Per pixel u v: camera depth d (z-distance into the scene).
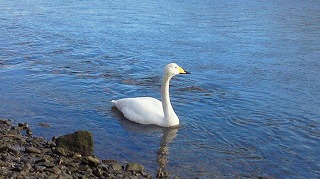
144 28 31.75
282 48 26.67
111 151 12.88
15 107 16.09
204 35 29.97
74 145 12.23
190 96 18.00
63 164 11.09
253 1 45.94
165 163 12.30
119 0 45.66
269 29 32.19
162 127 14.86
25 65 21.88
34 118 15.14
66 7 40.47
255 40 28.72
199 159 12.63
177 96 17.95
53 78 19.84
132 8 40.44
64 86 18.78
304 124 15.35
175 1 45.41
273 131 14.72
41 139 13.07
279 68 22.39
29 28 30.95
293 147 13.56
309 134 14.52
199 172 11.83
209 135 14.34
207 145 13.62
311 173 11.98
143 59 23.64
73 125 14.73
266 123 15.36
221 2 45.19
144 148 13.28
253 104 17.22
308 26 33.34
